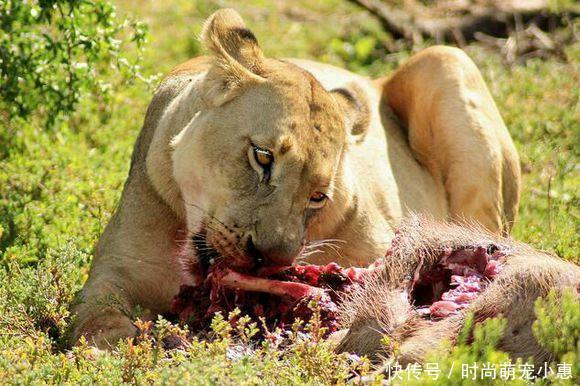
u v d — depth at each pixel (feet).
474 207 41.50
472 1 72.59
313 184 31.19
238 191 31.14
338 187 33.88
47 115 48.16
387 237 37.27
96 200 42.39
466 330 24.76
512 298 26.11
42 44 45.44
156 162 34.35
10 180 43.78
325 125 31.94
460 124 41.68
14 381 24.68
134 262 34.12
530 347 25.75
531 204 46.85
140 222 34.42
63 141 48.88
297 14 73.56
